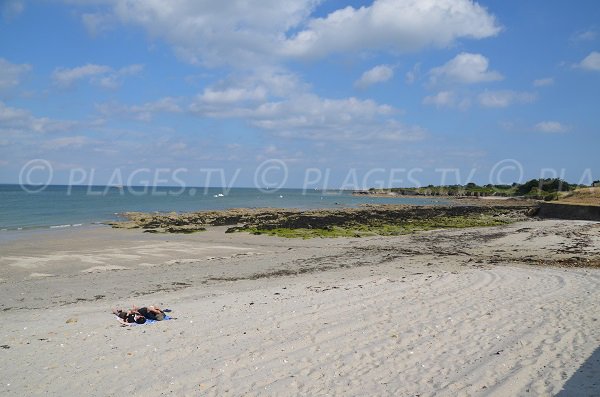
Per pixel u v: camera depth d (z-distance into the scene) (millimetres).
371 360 7758
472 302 11438
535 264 19250
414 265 19516
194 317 10531
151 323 10109
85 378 7160
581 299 11656
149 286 15664
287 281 16188
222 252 24375
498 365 7391
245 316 10508
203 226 37969
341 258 22172
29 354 8211
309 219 41375
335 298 12141
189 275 17812
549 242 27062
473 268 18031
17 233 33031
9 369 7543
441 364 7516
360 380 6988
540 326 9359
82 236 31297
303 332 9258
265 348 8367
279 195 143125
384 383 6867
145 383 6961
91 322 10281
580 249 24078
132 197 101875
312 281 15914
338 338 8867
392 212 55094
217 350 8305
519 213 58000
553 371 7059
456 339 8695
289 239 30000
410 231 35094
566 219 47531
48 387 6867
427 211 59562
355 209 64125
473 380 6871
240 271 18703
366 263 20438
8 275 17828
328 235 31641
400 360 7727
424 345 8398
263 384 6898
